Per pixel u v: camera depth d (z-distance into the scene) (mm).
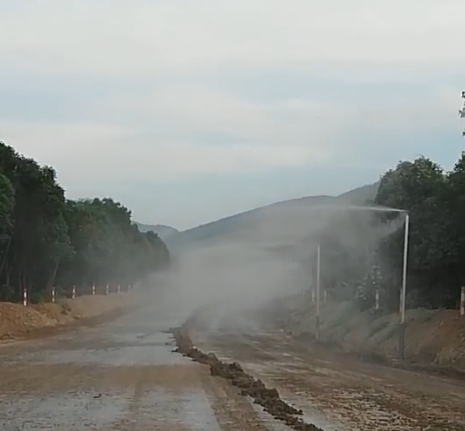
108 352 44656
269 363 40625
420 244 45719
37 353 43812
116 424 19484
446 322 42812
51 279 79875
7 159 66688
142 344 51125
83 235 93688
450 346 39344
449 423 21484
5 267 70062
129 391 26469
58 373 32656
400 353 41281
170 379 30328
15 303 69875
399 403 25484
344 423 21016
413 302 50969
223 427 19188
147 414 21203
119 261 124938
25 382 29188
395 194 51438
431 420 21953
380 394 27859
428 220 45719
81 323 75562
